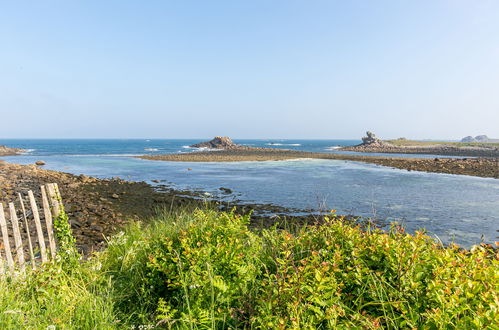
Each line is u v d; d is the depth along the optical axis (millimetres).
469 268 3234
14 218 4844
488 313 2496
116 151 79438
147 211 13039
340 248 3990
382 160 44188
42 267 4758
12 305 3607
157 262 4355
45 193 5281
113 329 3479
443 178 24875
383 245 3613
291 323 2881
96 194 16500
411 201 15445
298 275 3250
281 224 11008
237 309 3350
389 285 3146
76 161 43531
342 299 3371
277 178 24609
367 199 15922
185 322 3330
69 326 3404
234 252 4008
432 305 2873
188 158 47406
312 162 41688
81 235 8914
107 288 4414
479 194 17516
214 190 18750
